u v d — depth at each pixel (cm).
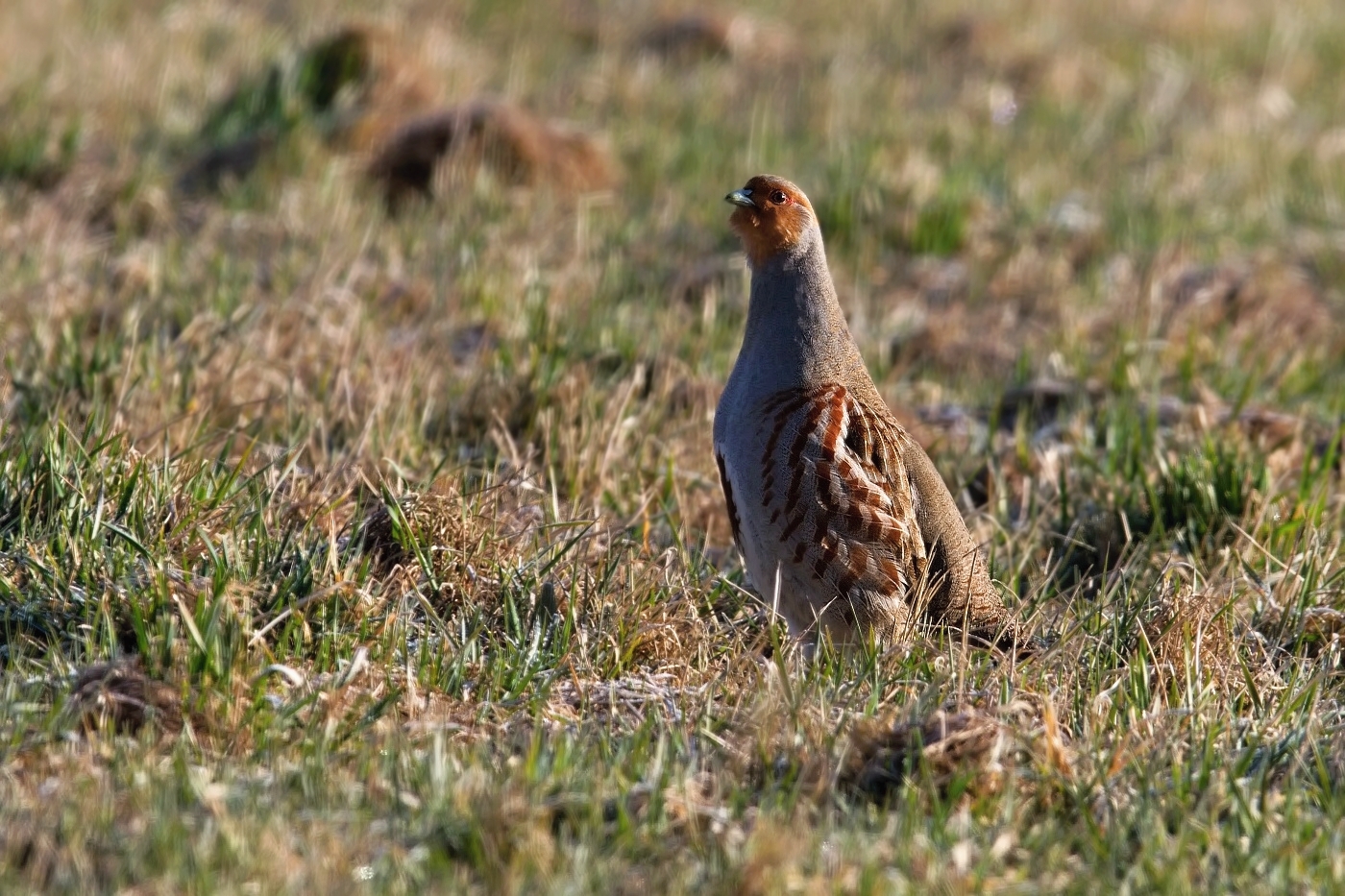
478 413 1435
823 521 1027
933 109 2867
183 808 768
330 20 3109
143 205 2022
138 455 1134
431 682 948
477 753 850
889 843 786
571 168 2316
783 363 1062
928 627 1066
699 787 830
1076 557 1309
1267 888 770
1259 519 1271
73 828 731
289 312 1641
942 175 2403
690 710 942
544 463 1337
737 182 2377
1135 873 779
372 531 1109
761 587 1070
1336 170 2642
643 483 1318
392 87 2575
